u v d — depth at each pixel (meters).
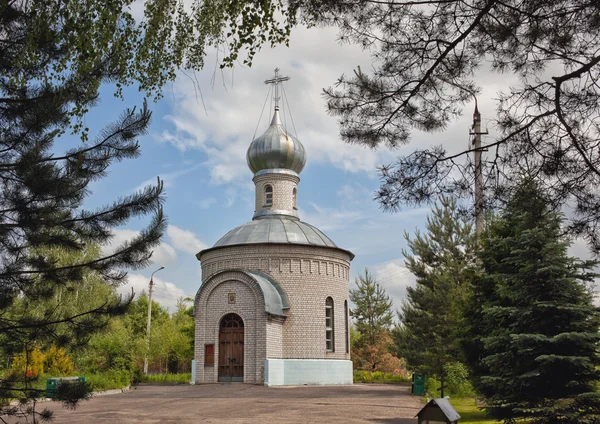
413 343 35.72
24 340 10.46
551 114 10.02
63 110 9.87
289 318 35.47
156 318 75.75
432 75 10.01
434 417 9.50
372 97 10.11
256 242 36.44
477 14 9.42
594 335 13.91
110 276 10.66
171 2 11.58
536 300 14.96
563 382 14.61
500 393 15.68
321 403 21.92
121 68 10.86
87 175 10.12
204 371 34.28
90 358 31.94
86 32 10.07
